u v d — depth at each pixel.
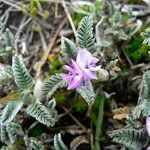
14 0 0.20
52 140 0.17
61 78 0.15
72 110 0.17
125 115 0.15
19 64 0.15
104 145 0.17
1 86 0.17
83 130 0.17
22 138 0.16
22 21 0.19
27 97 0.15
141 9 0.19
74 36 0.19
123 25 0.18
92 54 0.17
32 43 0.19
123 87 0.17
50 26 0.19
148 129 0.14
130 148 0.15
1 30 0.17
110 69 0.16
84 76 0.14
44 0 0.19
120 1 0.19
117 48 0.18
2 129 0.15
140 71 0.17
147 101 0.15
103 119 0.17
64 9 0.19
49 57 0.18
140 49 0.18
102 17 0.18
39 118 0.15
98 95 0.17
